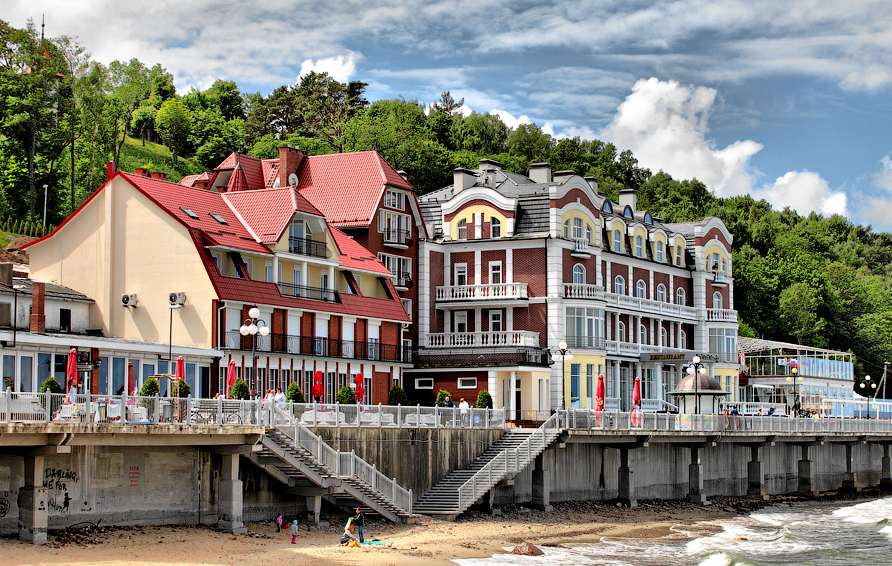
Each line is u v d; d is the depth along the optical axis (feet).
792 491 276.62
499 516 184.03
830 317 488.85
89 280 212.64
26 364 158.40
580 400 265.54
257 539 141.59
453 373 255.50
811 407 359.87
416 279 271.28
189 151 517.14
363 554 139.33
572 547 164.14
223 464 146.10
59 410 120.98
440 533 162.81
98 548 123.75
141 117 501.56
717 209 572.10
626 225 308.81
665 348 313.73
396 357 248.52
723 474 247.29
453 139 530.27
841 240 638.53
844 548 181.88
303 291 220.64
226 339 198.49
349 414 166.50
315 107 520.42
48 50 370.73
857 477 310.04
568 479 203.51
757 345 372.38
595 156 577.84
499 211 274.36
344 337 232.73
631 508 210.59
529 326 267.59
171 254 203.10
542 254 268.00
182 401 136.05
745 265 477.77
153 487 138.92
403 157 429.79
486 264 274.36
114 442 127.03
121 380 174.29
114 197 211.00
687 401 239.71
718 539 184.44
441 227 284.20
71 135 365.40
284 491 156.66
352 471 157.48
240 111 602.85
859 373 481.46
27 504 122.21
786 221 630.33
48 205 364.38
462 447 191.62
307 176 272.31
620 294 297.74
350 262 238.68
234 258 207.10
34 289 192.65
